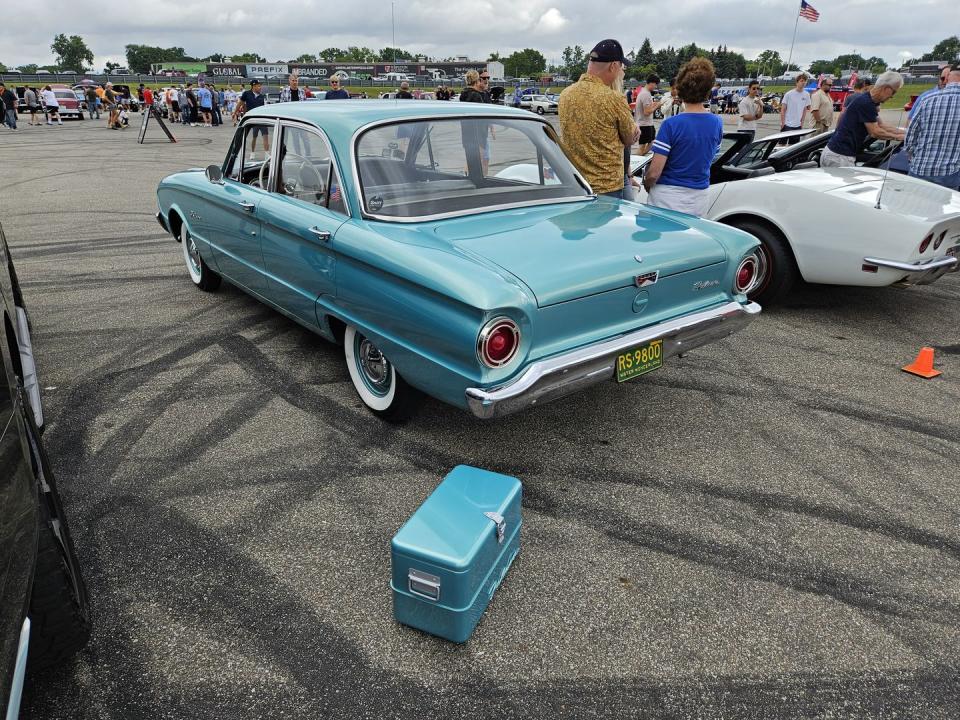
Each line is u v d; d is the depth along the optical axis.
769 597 2.35
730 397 3.85
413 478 3.03
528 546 2.60
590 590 2.37
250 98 17.89
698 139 4.64
